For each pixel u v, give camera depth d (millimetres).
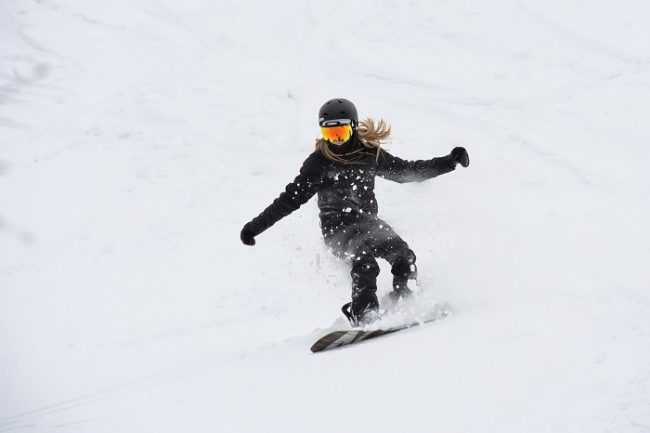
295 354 9195
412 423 6941
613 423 6625
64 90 23938
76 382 10445
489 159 16328
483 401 7141
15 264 15750
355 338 9039
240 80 23266
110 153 20141
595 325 8461
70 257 15742
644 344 7879
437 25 23797
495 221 13391
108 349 11727
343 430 6992
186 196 17688
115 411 8609
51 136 21422
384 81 21375
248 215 16469
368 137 10727
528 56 20891
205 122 21047
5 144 21203
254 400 7930
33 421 8953
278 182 17750
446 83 20531
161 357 10969
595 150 15609
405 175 11008
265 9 28344
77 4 30094
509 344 8203
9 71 25359
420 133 18219
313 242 14602
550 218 12992
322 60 23500
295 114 20906
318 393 7766
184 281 14031
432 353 8234
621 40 20703
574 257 11109
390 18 25031
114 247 15914
